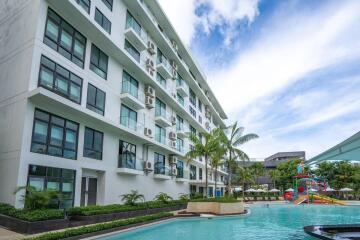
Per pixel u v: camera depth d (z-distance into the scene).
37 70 14.71
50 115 15.40
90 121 18.45
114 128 20.23
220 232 14.45
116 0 22.38
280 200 49.62
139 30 25.56
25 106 14.09
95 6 19.59
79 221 13.78
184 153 34.22
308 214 26.06
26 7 15.91
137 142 24.42
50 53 15.61
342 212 28.53
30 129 14.16
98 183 19.62
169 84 32.12
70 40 17.36
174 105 32.47
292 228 16.28
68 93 16.61
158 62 29.72
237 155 32.03
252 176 57.44
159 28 30.39
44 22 15.47
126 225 14.38
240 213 23.69
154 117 27.81
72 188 16.39
